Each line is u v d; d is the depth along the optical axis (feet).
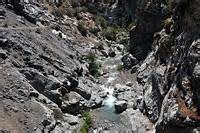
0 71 188.34
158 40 224.94
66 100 202.28
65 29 316.19
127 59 263.90
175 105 157.58
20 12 278.26
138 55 260.42
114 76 250.98
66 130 180.96
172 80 176.24
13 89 182.29
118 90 223.10
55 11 346.54
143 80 224.33
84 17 380.17
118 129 185.98
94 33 352.49
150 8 247.91
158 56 207.82
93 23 375.66
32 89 190.70
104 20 391.24
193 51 156.87
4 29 227.61
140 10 260.62
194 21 162.50
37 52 222.48
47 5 351.25
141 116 193.06
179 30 188.44
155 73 195.42
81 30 337.11
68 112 198.80
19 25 254.68
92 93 219.61
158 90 187.73
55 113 188.24
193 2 162.81
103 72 258.78
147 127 182.09
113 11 403.13
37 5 326.85
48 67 214.28
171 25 205.87
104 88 233.76
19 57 208.95
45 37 257.34
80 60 260.01
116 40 352.08
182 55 171.42
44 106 185.57
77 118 195.52
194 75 152.25
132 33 271.28
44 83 199.31
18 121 165.17
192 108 151.12
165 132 161.89
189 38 167.53
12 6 273.95
